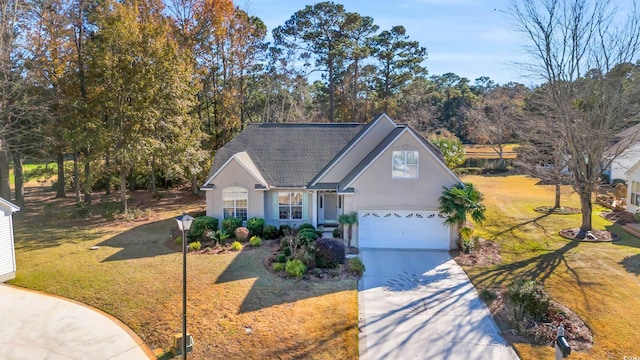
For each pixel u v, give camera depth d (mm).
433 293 15281
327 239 18172
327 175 23906
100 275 16734
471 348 11539
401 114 57719
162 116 27297
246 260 18516
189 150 28344
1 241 16109
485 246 21031
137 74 25844
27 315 13305
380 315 13555
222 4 35094
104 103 25891
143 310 13625
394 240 20781
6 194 29453
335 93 55969
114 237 22672
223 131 37000
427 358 11078
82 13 28891
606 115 22203
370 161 20625
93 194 37406
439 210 20438
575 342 11633
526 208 30750
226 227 22203
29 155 30641
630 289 15344
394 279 16625
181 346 11062
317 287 15570
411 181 20453
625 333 12133
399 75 54500
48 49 27312
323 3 47344
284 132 27109
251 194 23312
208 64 36500
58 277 16578
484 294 14773
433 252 20172
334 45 48719
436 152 25172
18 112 27484
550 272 17219
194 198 35281
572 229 23891
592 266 17891
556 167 24891
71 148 29438
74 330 12359
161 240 22000
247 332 12172
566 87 22375
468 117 61094
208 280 16094
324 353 11227
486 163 58750
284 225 23391
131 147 25594
